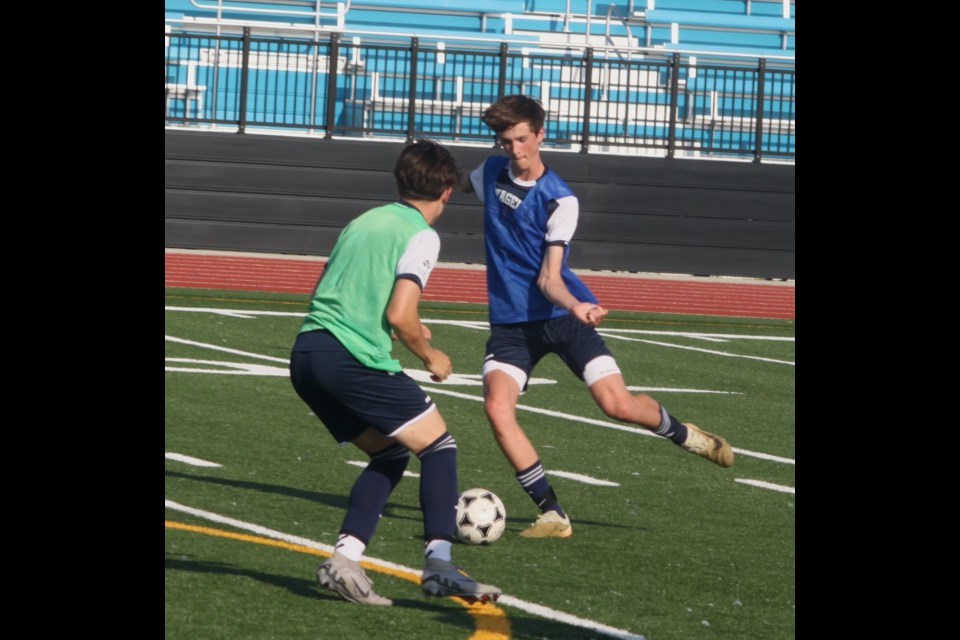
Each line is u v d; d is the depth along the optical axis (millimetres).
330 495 23250
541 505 21312
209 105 84688
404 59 77812
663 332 54531
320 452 27234
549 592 17547
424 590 15758
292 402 33094
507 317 21953
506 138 21375
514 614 16203
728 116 88000
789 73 78500
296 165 75688
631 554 20406
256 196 75500
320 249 75938
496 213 21875
